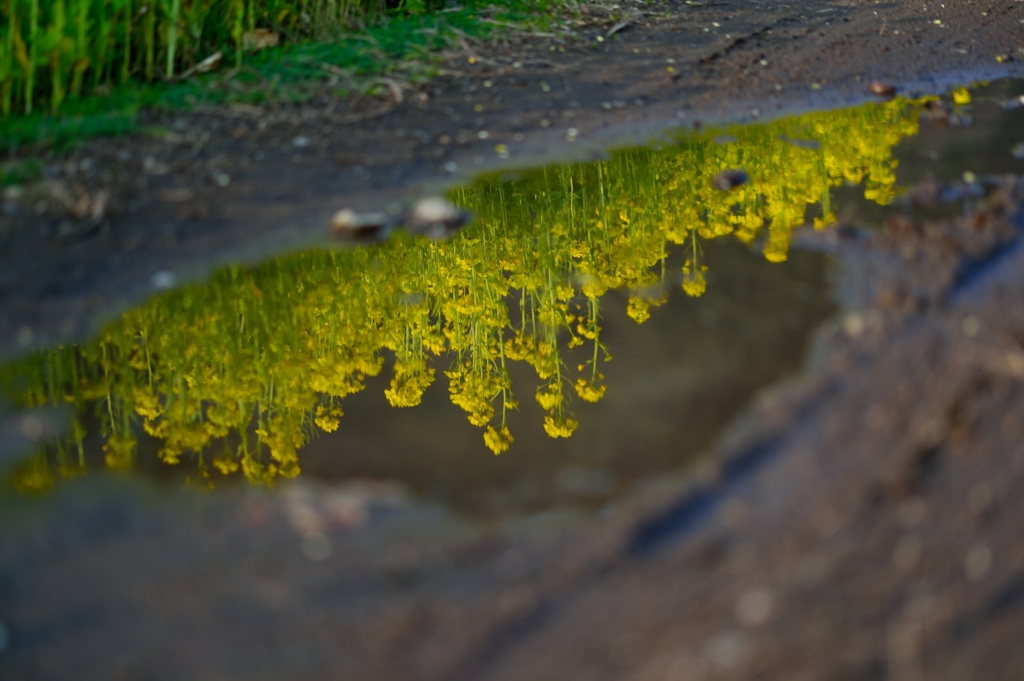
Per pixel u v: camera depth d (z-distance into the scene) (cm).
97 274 331
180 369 297
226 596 189
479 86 532
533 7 671
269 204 390
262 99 490
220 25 545
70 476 235
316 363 316
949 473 206
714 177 435
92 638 178
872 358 259
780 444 226
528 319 336
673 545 196
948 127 497
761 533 196
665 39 635
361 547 203
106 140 427
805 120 517
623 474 225
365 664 170
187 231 363
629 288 341
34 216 358
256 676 169
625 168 451
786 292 319
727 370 270
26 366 285
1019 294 287
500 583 189
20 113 450
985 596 175
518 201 420
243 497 226
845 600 176
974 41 655
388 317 347
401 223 385
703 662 166
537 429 255
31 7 457
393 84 521
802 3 747
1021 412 224
